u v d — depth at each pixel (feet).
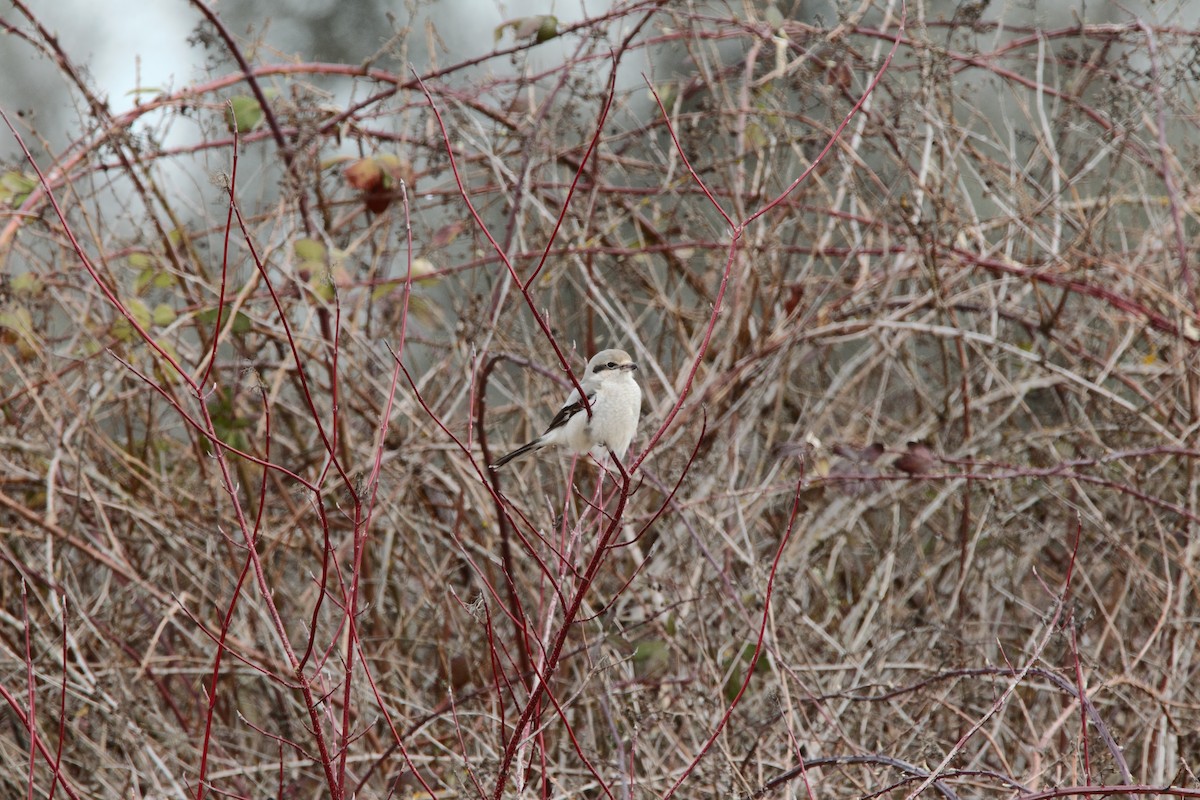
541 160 39.81
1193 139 44.16
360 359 38.11
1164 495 37.83
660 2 39.22
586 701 30.86
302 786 33.45
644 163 42.70
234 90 44.09
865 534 39.27
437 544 38.45
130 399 38.17
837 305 38.55
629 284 42.70
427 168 40.19
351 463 37.35
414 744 31.89
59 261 38.34
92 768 29.48
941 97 40.14
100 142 35.68
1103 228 39.96
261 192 41.04
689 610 32.09
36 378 37.42
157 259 35.42
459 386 39.42
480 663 35.22
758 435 40.70
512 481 38.09
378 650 36.32
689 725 30.66
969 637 34.30
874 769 27.71
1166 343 39.34
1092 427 37.01
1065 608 32.63
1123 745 29.60
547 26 38.42
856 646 32.96
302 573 38.47
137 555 37.04
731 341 37.65
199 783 20.24
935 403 42.01
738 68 43.45
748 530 36.42
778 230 39.14
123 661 33.17
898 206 39.45
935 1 50.26
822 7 48.11
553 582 21.67
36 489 37.24
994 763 30.91
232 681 35.29
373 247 38.93
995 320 38.27
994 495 35.29
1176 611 31.50
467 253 42.80
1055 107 41.83
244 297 34.53
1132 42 41.57
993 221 40.57
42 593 34.94
